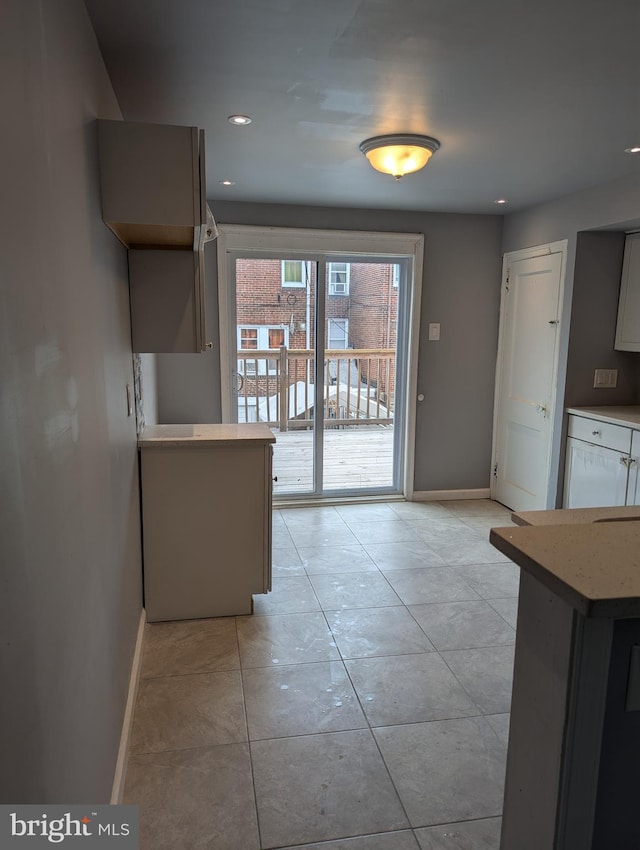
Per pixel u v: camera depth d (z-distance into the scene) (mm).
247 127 2557
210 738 1964
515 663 1031
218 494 2689
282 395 4512
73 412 1233
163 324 2469
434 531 3996
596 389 3826
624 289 3707
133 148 1801
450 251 4395
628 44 1792
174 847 1553
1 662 751
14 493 813
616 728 902
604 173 3201
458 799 1724
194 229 1979
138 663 2307
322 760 1872
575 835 914
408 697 2193
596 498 3559
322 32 1724
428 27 1698
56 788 1012
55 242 1124
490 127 2518
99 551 1514
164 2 1554
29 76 973
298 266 4332
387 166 2768
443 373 4539
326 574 3287
